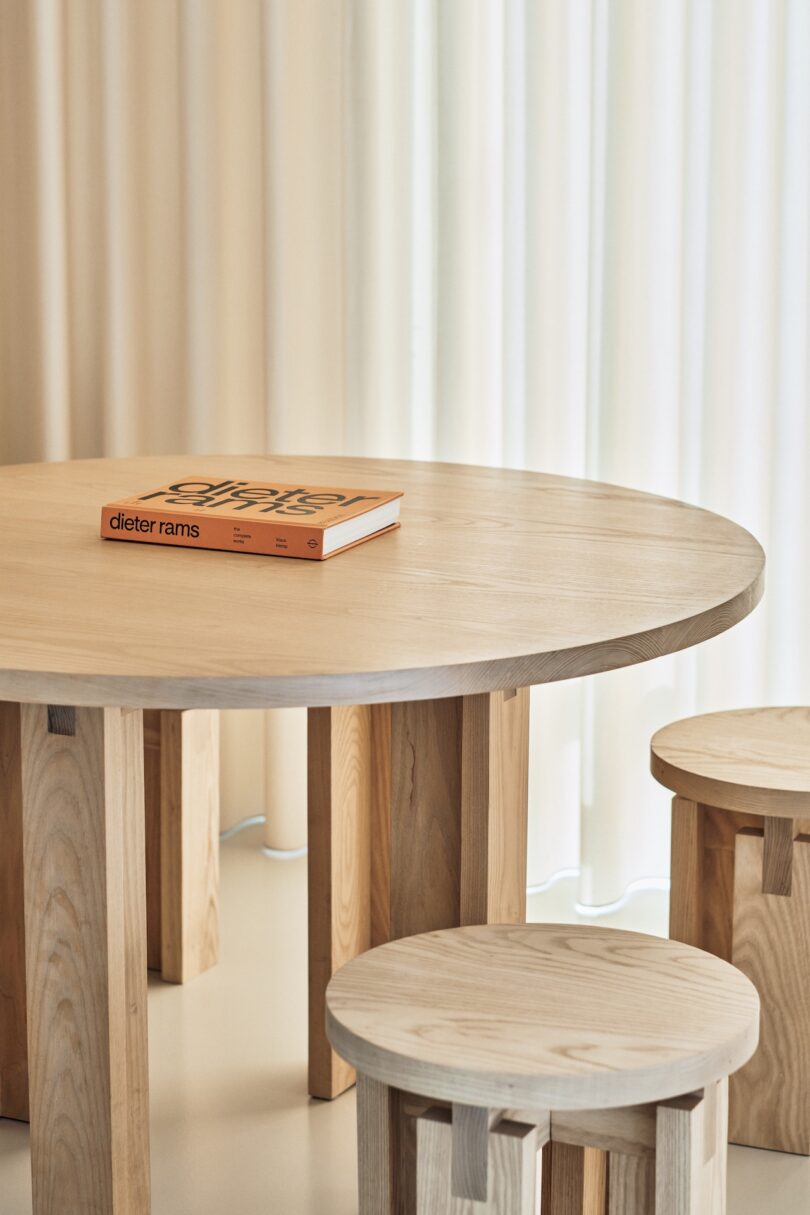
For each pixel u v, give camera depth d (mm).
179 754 2275
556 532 1803
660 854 2688
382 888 2051
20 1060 1977
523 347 2580
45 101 2783
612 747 2557
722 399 2490
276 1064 2125
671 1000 1307
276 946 2482
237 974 2385
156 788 2326
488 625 1376
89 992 1467
